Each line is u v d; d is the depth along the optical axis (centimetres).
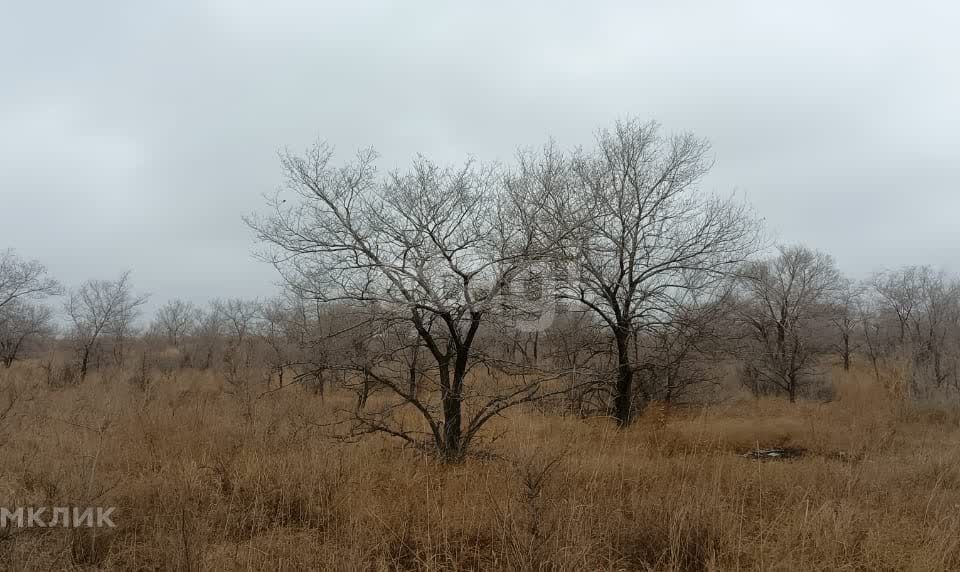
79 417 1033
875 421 1533
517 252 867
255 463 738
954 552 557
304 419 984
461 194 883
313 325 1140
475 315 866
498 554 548
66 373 2297
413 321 842
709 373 1798
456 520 612
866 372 3002
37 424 970
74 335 3072
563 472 734
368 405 1184
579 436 1028
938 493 754
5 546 496
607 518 611
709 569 512
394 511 633
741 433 1411
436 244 864
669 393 1681
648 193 1496
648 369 1518
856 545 579
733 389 2245
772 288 2306
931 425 1614
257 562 507
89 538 551
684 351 1484
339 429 1021
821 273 2948
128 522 603
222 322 3250
